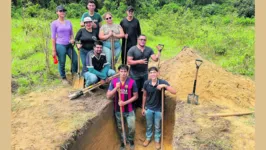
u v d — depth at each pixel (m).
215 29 15.44
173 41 13.83
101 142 6.03
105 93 6.97
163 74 7.94
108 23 7.13
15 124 5.61
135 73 6.72
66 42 7.47
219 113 6.15
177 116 6.03
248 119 6.00
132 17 7.36
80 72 8.17
